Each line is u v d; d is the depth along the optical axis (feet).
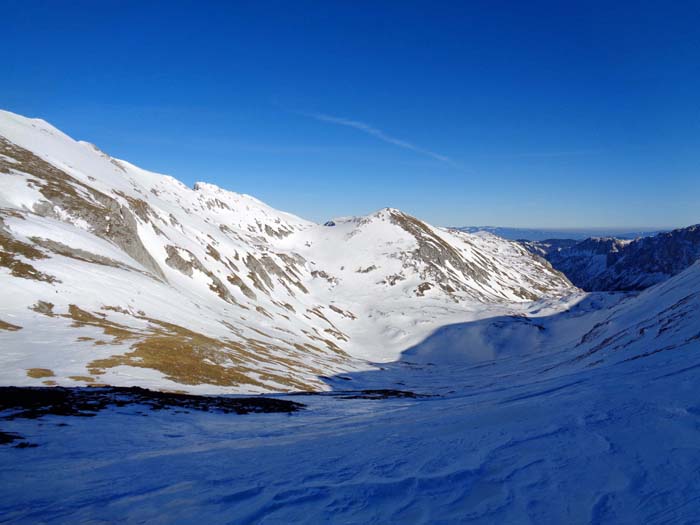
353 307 577.02
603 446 35.65
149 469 41.47
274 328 333.21
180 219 468.34
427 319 522.47
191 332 185.47
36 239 199.62
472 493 29.45
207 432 66.39
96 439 56.08
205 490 33.96
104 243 248.93
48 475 39.52
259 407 95.76
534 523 24.44
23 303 149.38
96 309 167.53
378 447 45.75
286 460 43.21
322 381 193.16
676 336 139.95
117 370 115.14
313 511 28.43
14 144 321.52
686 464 29.63
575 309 525.34
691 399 45.37
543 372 222.48
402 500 29.37
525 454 36.22
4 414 63.46
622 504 25.55
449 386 229.45
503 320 487.61
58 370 106.42
